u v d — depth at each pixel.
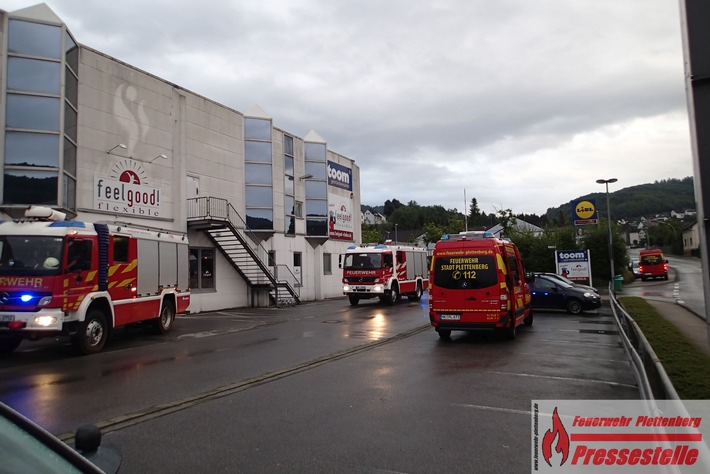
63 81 15.41
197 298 21.98
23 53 14.90
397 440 5.36
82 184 17.11
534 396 7.18
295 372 8.95
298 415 6.29
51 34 15.34
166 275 15.01
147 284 13.87
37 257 10.54
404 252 26.70
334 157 34.56
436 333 14.35
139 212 19.36
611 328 15.20
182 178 21.52
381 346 12.01
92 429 2.36
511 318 12.70
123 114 18.89
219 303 23.33
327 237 31.92
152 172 20.08
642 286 36.97
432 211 137.75
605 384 7.92
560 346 11.82
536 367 9.32
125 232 12.88
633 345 9.54
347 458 4.86
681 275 49.69
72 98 16.55
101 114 17.97
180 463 4.74
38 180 14.83
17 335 10.28
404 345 12.12
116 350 11.89
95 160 17.64
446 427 5.79
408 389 7.63
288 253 28.97
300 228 30.30
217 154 23.84
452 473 4.50
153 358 10.65
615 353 10.84
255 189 25.94
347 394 7.34
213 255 23.33
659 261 45.50
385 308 23.02
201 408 6.64
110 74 18.42
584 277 28.94
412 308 22.83
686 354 9.67
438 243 13.06
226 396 7.28
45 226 10.84
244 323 17.45
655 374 6.10
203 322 17.88
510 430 5.68
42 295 10.37
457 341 12.74
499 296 12.27
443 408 6.58
